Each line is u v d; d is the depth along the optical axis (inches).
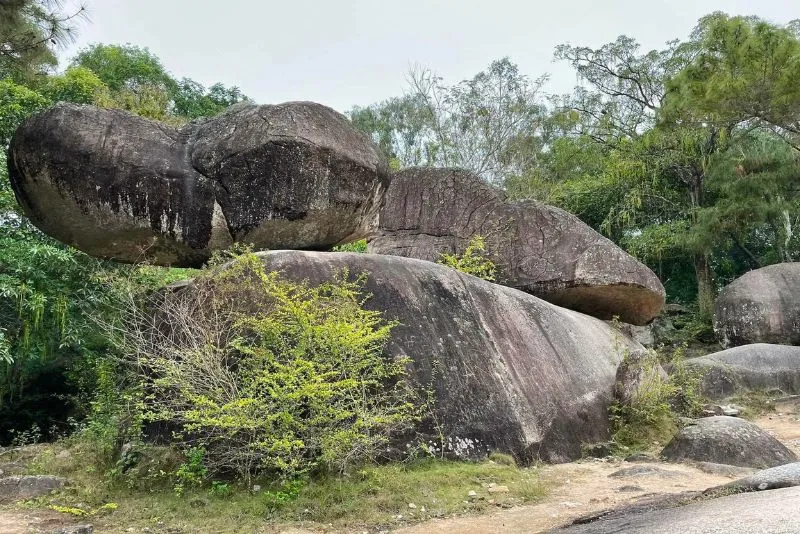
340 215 271.4
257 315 225.6
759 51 478.9
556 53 881.5
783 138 625.9
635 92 872.9
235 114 267.0
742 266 816.9
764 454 253.3
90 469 222.8
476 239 374.3
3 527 177.0
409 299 257.9
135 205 256.5
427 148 944.3
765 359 471.5
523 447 251.9
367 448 216.1
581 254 377.7
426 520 186.1
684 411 353.4
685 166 732.0
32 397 385.1
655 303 398.9
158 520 185.8
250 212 261.7
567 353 311.7
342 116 280.1
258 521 184.2
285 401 205.5
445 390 245.3
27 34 339.3
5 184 335.3
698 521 126.2
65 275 335.9
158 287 274.4
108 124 257.0
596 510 182.2
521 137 897.5
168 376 212.7
